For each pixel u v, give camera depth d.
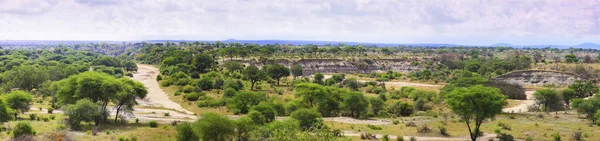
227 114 73.56
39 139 42.16
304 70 179.88
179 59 175.50
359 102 74.19
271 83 129.12
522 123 62.78
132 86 62.69
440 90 111.88
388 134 54.56
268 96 93.31
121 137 45.91
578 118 69.31
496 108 47.88
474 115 50.75
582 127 59.56
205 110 78.56
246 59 182.88
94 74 64.06
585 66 162.12
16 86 97.50
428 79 159.88
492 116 48.97
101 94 60.06
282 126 45.62
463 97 48.56
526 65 175.38
